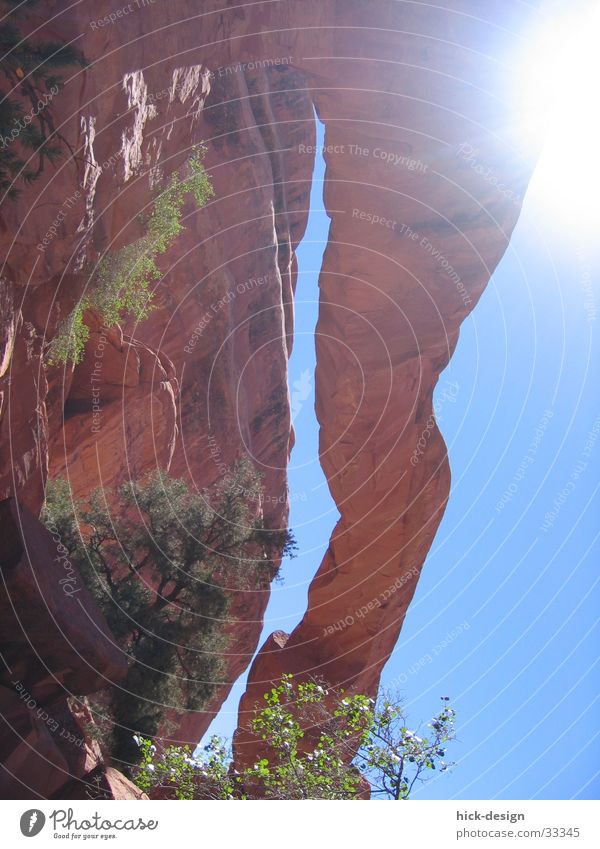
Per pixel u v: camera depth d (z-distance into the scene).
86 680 9.45
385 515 26.30
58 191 9.32
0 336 9.22
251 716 25.39
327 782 10.20
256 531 18.86
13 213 8.66
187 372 21.11
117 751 14.02
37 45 8.56
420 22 20.86
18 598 8.80
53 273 9.90
